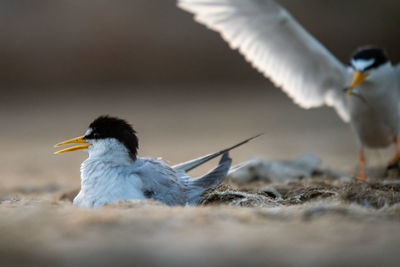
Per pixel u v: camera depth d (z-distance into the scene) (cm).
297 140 2398
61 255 522
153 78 4116
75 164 1986
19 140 2514
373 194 910
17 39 4034
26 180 1568
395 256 507
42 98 3709
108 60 4084
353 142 2331
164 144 2302
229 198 945
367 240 558
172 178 934
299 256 511
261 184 1234
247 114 3127
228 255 517
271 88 4053
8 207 838
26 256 520
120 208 757
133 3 4328
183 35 4278
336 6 4384
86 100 3622
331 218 668
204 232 596
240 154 2042
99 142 945
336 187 1048
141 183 886
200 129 2691
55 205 845
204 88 4062
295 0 4409
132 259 512
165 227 617
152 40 4203
